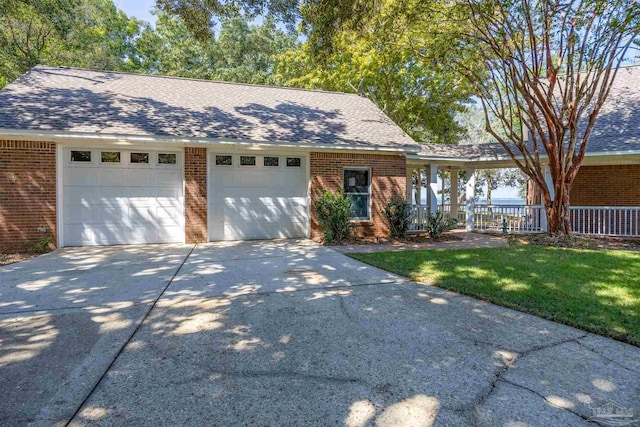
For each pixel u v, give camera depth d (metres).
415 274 5.74
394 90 19.69
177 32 25.86
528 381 2.58
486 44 9.75
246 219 9.98
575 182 13.03
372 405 2.30
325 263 6.77
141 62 26.20
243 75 26.36
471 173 12.64
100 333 3.47
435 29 9.33
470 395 2.41
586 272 5.78
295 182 10.38
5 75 17.23
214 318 3.87
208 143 8.77
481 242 9.77
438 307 4.21
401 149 10.44
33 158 8.04
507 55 9.16
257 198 10.05
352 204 10.65
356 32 9.32
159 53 25.95
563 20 8.50
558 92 12.83
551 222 9.80
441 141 23.03
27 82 9.49
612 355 2.97
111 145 8.80
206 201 9.43
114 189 8.93
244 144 8.95
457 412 2.23
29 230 8.02
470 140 30.22
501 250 8.16
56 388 2.50
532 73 9.42
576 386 2.51
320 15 8.45
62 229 8.49
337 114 11.98
